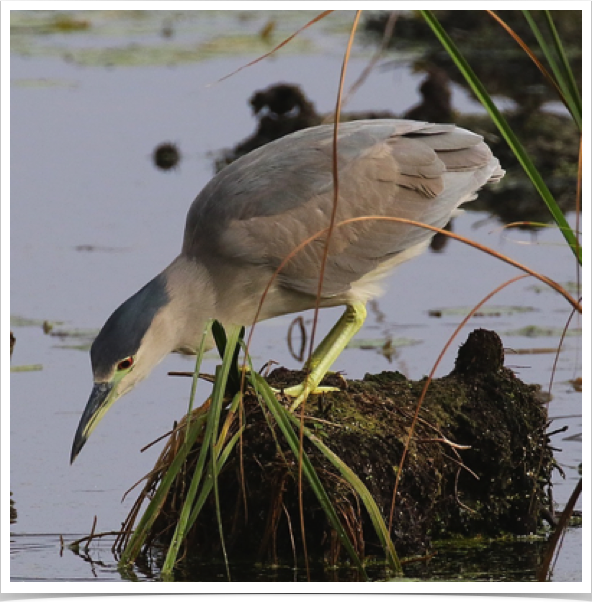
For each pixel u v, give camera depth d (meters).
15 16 36.09
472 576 9.55
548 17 8.41
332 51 30.19
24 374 14.02
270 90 23.80
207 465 9.84
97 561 9.80
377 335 14.90
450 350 14.41
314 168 11.60
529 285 16.88
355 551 9.62
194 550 10.08
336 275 11.61
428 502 10.28
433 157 11.95
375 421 10.34
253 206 11.40
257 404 10.00
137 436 12.49
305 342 14.78
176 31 33.78
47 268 17.36
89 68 29.95
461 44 29.06
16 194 21.16
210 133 25.03
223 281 11.38
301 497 9.03
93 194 21.22
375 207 11.69
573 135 23.44
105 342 10.67
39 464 11.80
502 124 8.52
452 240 19.22
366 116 24.03
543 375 13.69
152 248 18.22
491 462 10.62
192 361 14.54
